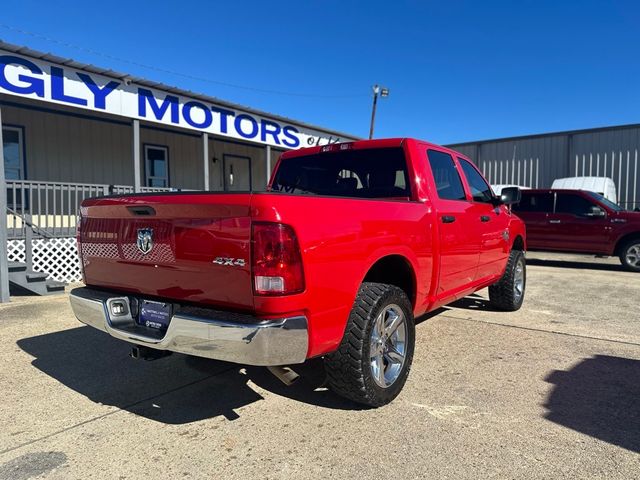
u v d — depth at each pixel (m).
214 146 15.01
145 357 3.25
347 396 3.19
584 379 3.81
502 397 3.46
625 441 2.83
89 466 2.61
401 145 4.13
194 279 2.77
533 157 20.06
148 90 9.86
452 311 6.25
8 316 5.96
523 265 6.43
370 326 3.06
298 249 2.56
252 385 3.75
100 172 12.06
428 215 3.87
